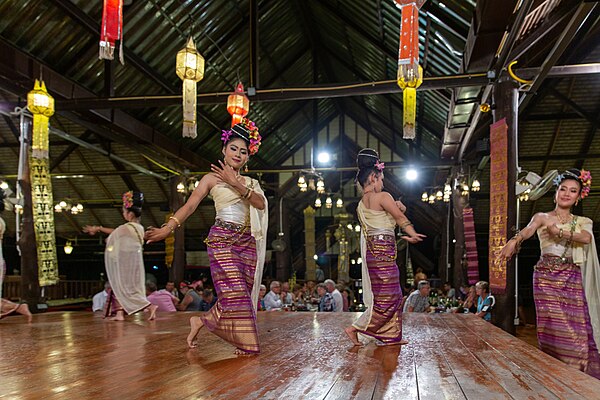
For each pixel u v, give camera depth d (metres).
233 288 3.17
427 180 19.23
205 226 20.47
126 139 12.05
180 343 3.65
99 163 16.59
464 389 2.19
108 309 5.75
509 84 7.62
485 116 10.91
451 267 17.30
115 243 5.47
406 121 6.66
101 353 3.20
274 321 5.49
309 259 20.59
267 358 3.01
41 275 8.52
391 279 3.59
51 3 7.96
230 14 11.21
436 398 2.04
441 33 8.36
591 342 4.12
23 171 8.66
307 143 19.84
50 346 3.53
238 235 3.25
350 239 23.23
